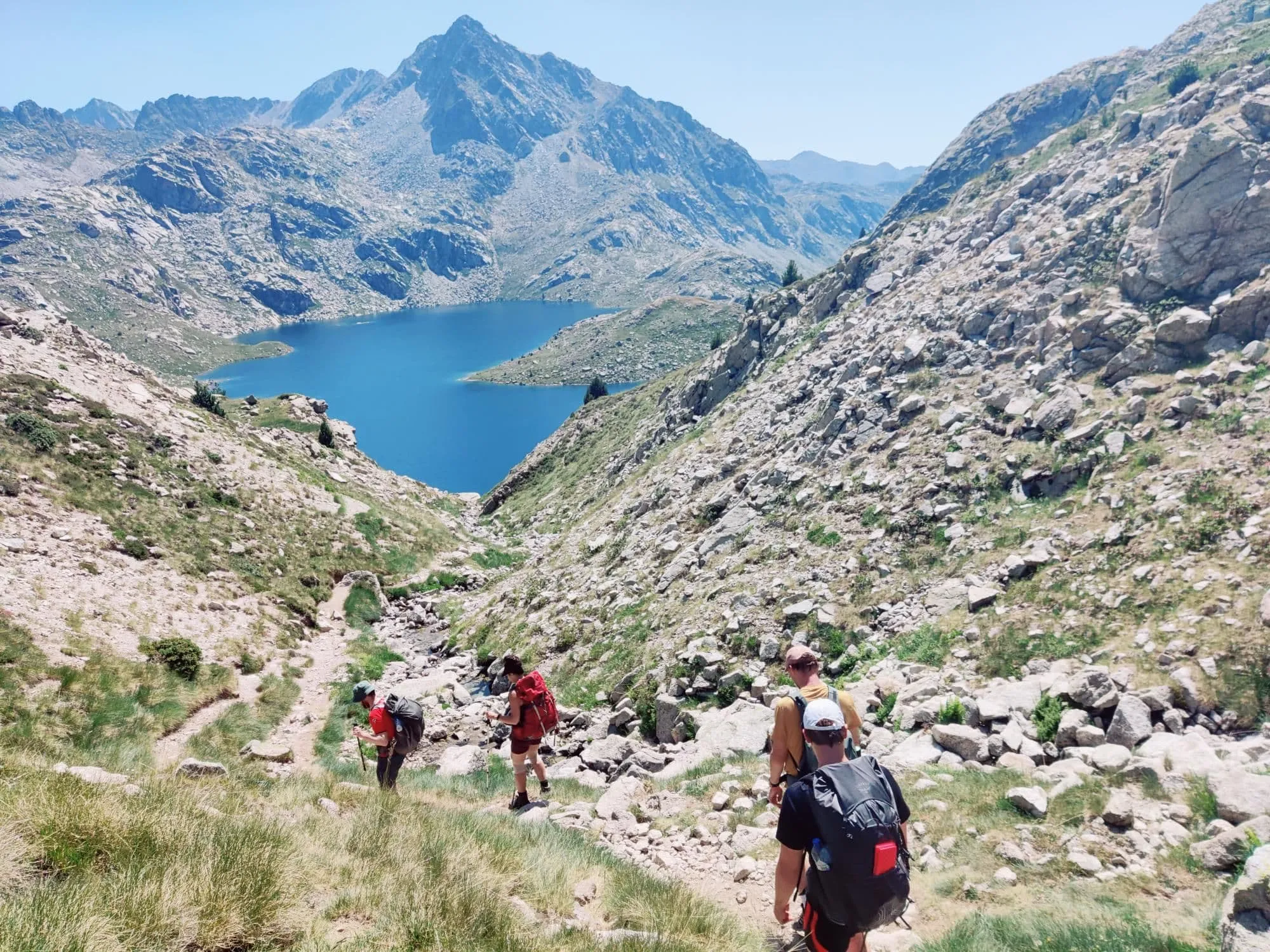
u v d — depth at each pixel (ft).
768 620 80.33
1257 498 58.85
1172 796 35.09
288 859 26.00
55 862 21.83
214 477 159.43
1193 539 59.47
